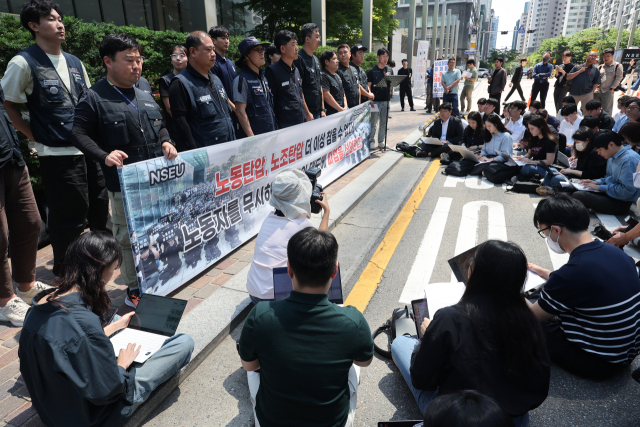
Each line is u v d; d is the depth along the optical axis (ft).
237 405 7.77
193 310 10.22
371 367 8.86
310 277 5.35
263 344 5.40
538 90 43.32
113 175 9.92
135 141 10.06
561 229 7.66
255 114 15.92
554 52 331.98
